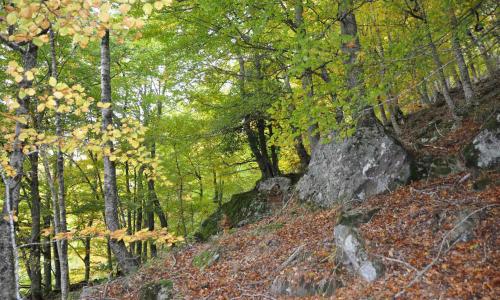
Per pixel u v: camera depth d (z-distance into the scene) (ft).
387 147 28.89
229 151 58.13
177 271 29.50
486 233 17.61
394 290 16.47
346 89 20.01
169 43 39.37
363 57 20.53
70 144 17.74
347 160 30.86
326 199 31.68
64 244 28.14
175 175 56.65
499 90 36.65
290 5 28.25
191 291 24.84
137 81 50.29
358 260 19.13
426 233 19.67
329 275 19.83
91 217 54.19
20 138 15.93
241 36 33.37
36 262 42.39
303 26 20.01
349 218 24.16
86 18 12.58
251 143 54.19
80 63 42.37
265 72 41.29
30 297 45.55
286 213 34.99
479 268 15.81
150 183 55.16
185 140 45.24
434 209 21.01
